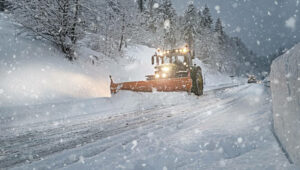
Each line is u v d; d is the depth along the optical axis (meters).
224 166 1.67
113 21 18.61
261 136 2.29
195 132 2.79
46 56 10.69
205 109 5.18
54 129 3.99
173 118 4.29
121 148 2.43
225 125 3.02
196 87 8.54
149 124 3.86
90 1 12.99
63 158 2.30
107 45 17.67
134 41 25.48
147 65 22.83
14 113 5.20
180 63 9.05
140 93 7.38
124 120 4.49
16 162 2.30
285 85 1.66
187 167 1.75
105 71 13.98
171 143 2.40
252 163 1.64
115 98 7.45
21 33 11.71
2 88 6.73
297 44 1.44
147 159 1.99
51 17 11.55
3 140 3.31
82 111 6.24
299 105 1.31
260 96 6.84
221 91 11.58
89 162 2.07
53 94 7.82
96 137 3.17
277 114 2.12
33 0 11.17
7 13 13.15
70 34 12.30
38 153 2.57
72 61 12.02
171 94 7.30
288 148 1.65
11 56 8.98
